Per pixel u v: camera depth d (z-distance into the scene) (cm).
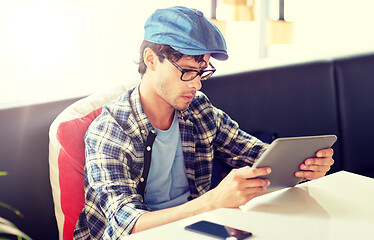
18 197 140
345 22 329
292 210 107
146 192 142
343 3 328
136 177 137
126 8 225
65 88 209
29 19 192
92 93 168
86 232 138
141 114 137
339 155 245
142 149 136
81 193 139
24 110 143
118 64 227
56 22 200
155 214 113
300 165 121
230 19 267
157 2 237
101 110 152
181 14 129
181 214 111
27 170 142
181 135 146
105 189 122
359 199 115
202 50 126
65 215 139
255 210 107
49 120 149
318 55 252
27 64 194
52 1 198
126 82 168
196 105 155
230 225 98
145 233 93
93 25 214
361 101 251
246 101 204
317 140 115
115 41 223
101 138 130
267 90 213
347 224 99
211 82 190
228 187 109
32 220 143
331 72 240
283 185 123
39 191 144
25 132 142
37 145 144
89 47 214
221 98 193
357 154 250
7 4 184
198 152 155
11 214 138
